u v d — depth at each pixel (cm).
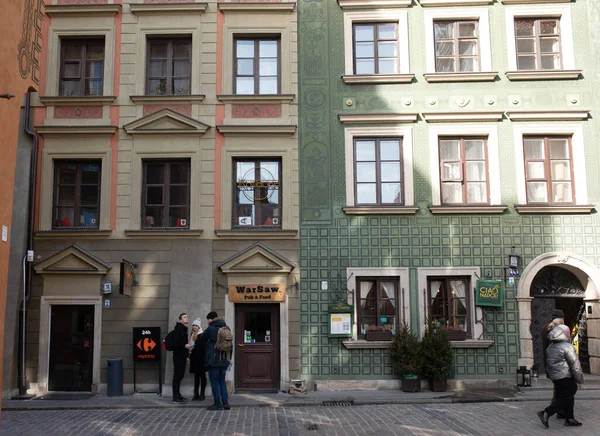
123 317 1366
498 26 1470
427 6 1480
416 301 1381
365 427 934
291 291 1378
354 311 1370
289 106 1448
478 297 1365
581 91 1445
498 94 1448
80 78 1479
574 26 1466
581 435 846
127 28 1472
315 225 1405
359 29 1496
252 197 1437
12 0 927
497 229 1401
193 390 1312
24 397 1278
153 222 1427
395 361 1322
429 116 1428
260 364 1372
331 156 1430
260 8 1468
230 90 1453
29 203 1397
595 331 1382
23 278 1356
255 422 988
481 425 934
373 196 1434
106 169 1421
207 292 1369
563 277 1439
